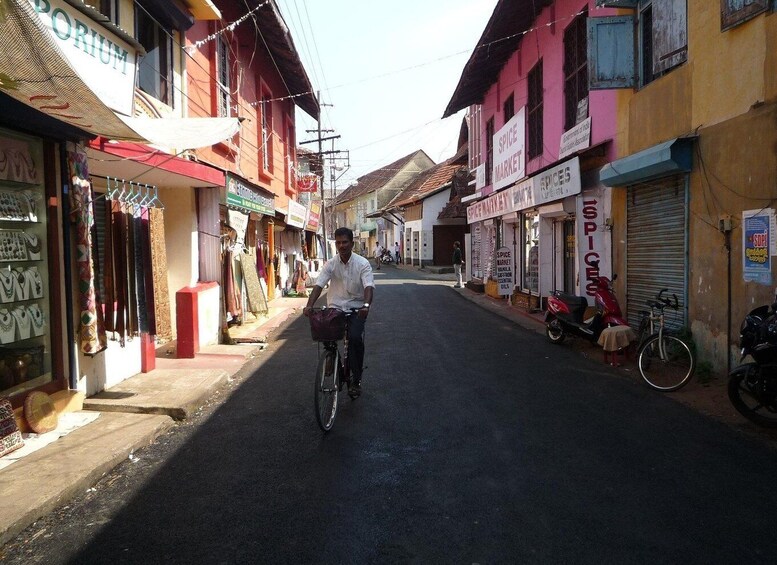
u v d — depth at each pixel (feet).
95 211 21.80
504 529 11.49
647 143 28.53
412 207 133.59
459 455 15.51
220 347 32.63
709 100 23.27
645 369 23.30
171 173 26.12
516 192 50.06
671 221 26.81
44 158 18.47
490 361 27.73
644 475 14.08
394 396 21.45
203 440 17.34
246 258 40.42
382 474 14.33
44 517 12.54
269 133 54.60
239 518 12.22
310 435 17.44
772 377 16.90
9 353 17.52
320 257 105.50
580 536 11.18
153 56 28.73
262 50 48.57
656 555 10.48
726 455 15.39
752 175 20.67
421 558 10.50
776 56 19.34
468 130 81.25
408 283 85.81
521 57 51.19
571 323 30.73
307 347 32.73
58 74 13.17
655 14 27.32
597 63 29.81
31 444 16.22
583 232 34.47
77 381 19.84
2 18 11.09
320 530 11.59
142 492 13.73
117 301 20.77
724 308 22.50
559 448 15.97
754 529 11.41
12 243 17.20
